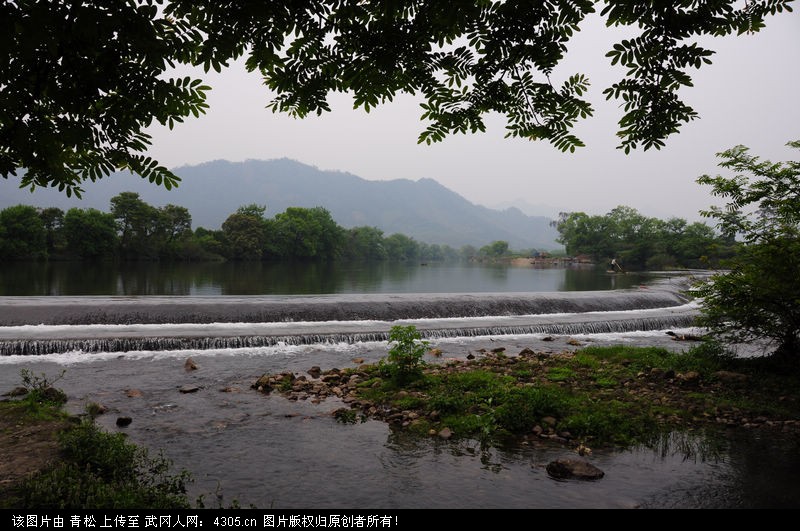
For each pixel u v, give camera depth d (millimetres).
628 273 79750
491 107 5781
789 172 10648
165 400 10867
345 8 4355
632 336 21219
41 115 4164
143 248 77875
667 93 5211
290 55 4738
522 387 11258
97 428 8312
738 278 11602
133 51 3887
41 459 6824
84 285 36312
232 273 58562
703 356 13523
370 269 90812
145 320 19578
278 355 15648
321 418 9711
